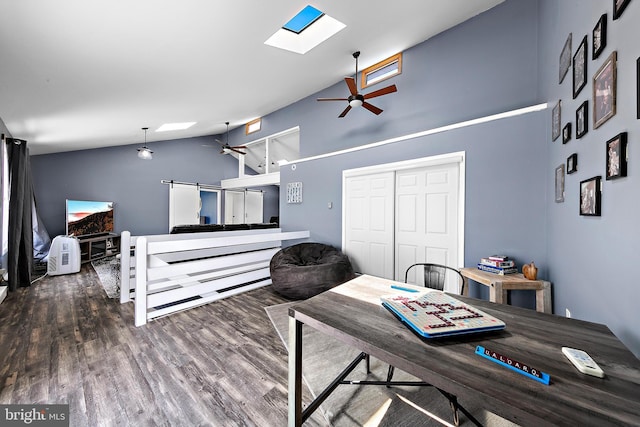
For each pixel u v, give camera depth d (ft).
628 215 3.65
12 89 9.63
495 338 2.95
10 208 12.67
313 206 16.28
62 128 14.82
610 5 4.10
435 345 2.80
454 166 10.64
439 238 11.07
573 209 5.92
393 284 5.09
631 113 3.53
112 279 15.01
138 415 4.99
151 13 7.41
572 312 5.98
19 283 13.50
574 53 5.74
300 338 3.99
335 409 5.05
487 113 10.79
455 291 10.53
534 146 8.64
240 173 25.35
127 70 10.08
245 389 5.73
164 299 9.66
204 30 8.82
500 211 9.31
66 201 18.92
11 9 6.10
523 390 2.08
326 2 9.36
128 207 23.29
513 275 8.15
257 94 16.34
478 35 10.97
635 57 3.40
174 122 18.97
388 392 5.52
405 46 12.80
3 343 7.72
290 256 13.48
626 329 3.71
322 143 17.26
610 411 1.86
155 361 6.79
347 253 14.49
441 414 4.94
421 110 12.66
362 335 3.05
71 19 6.87
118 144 22.44
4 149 12.69
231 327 8.81
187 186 26.23
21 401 5.35
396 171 12.49
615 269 4.03
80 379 6.04
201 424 4.79
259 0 8.05
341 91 16.07
